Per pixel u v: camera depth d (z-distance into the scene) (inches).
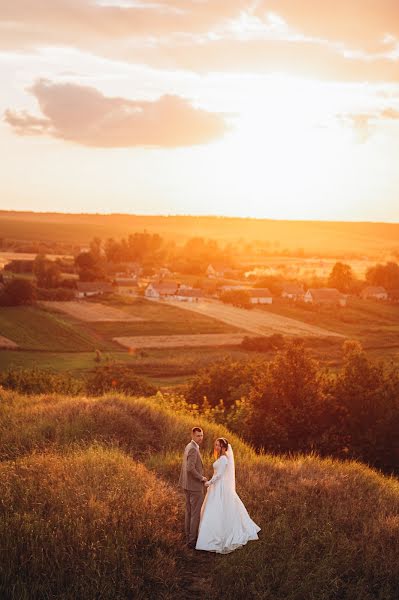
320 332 4468.5
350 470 573.6
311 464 573.6
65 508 378.3
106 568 319.6
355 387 962.7
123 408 733.3
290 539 377.4
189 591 326.0
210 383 1451.8
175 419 738.2
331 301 6023.6
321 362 3304.6
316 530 396.5
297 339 4057.6
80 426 651.5
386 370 1046.4
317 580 332.2
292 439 922.1
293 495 470.6
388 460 907.4
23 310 4591.5
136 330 4185.5
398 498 501.4
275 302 5989.2
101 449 530.3
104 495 407.8
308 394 938.7
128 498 404.2
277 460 620.4
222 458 386.3
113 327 4249.5
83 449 567.5
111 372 1760.6
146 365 3056.1
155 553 351.3
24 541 335.3
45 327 4035.4
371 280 7253.9
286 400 936.3
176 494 455.5
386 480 602.9
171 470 529.0
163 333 4148.6
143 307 5300.2
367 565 362.0
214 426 752.3
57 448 577.0
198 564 358.9
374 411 936.9
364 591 335.6
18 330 3880.4
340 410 943.0
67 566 320.2
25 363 2999.5
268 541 375.2
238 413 971.9
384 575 356.2
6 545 327.6
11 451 573.9
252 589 321.4
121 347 3639.3
